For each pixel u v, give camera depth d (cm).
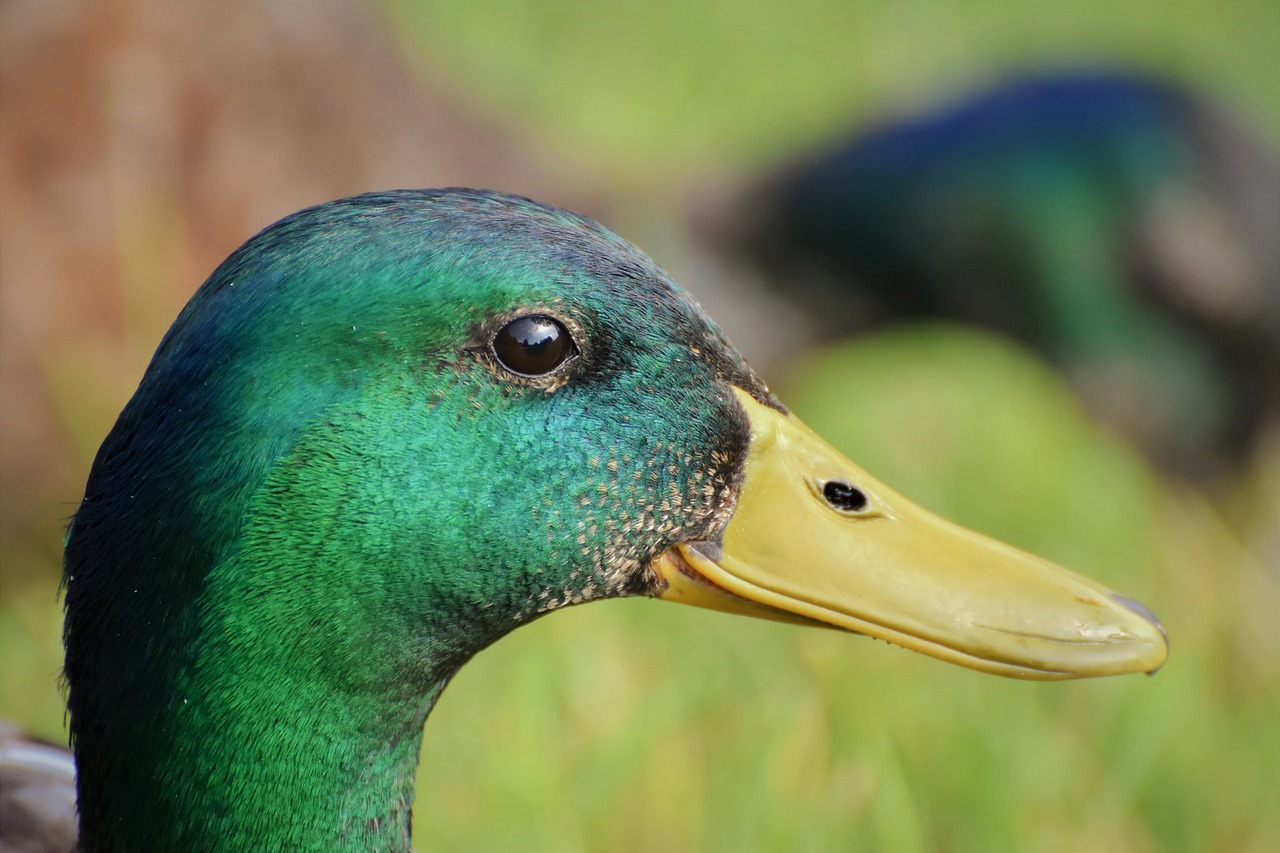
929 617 419
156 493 372
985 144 838
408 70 911
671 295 408
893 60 1331
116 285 821
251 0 858
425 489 383
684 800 659
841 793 630
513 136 934
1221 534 847
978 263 845
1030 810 675
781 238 878
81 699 387
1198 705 746
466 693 716
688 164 941
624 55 1352
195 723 379
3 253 805
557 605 412
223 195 841
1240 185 826
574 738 671
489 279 383
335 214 384
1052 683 729
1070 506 922
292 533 375
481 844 639
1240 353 830
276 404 373
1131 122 826
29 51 820
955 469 938
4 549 813
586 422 398
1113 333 837
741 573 423
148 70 830
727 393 420
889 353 959
